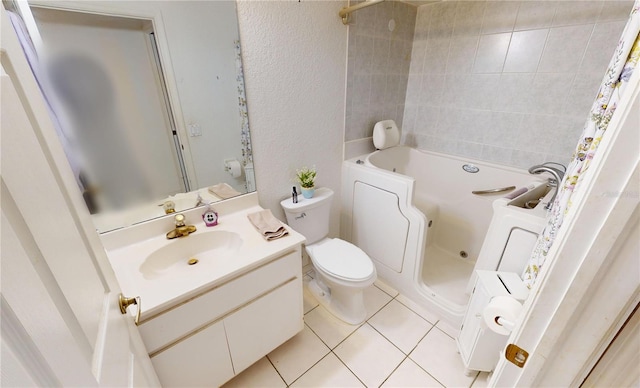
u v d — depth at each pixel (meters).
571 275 0.40
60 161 0.55
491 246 1.40
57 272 0.41
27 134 0.41
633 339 0.39
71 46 0.95
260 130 1.55
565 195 0.90
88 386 0.42
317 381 1.39
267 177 1.68
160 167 1.26
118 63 1.06
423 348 1.55
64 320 0.40
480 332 1.21
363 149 2.24
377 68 2.08
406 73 2.37
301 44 1.56
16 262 0.32
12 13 0.83
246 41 1.35
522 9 1.74
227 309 1.14
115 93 1.07
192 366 1.11
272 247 1.24
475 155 2.21
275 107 1.57
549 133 1.82
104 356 0.51
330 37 1.69
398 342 1.59
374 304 1.87
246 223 1.44
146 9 1.07
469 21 1.97
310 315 1.78
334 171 2.08
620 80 0.71
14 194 0.34
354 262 1.62
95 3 0.96
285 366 1.47
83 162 1.05
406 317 1.76
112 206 1.16
